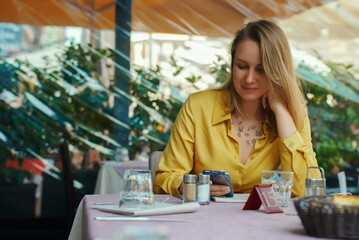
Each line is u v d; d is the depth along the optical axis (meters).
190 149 2.00
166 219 1.15
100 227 1.04
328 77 4.80
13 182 4.73
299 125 1.93
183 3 5.32
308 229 0.97
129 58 5.10
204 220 1.16
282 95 1.90
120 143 4.96
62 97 4.89
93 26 5.12
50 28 5.02
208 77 5.23
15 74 4.83
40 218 4.75
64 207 4.69
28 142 4.78
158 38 5.25
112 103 5.00
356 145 4.64
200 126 2.00
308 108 4.71
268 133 1.98
